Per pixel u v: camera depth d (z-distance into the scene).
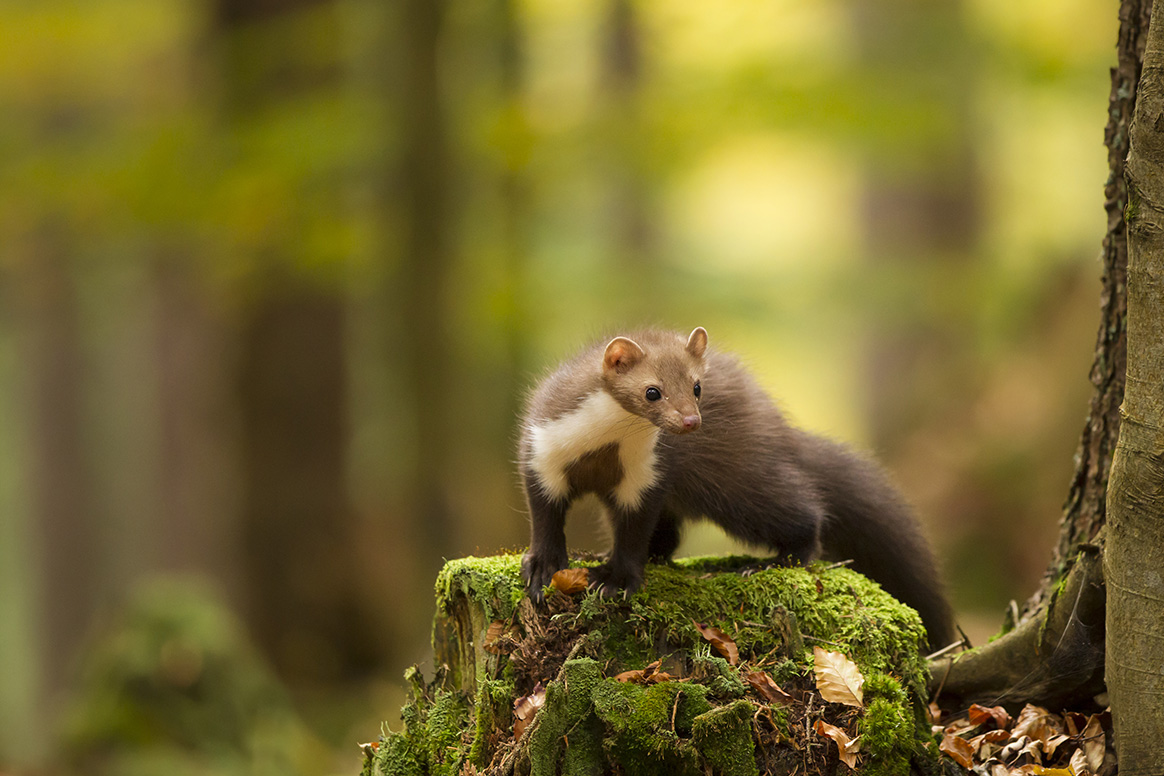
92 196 15.59
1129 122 5.52
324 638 16.56
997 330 21.09
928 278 20.66
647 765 4.64
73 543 29.39
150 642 11.50
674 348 5.81
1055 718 5.47
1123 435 4.50
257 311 16.56
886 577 6.63
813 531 6.17
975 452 18.98
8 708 35.03
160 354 24.41
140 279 25.02
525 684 5.15
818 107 16.03
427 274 15.95
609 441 5.50
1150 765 4.51
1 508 36.44
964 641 6.46
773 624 5.12
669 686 4.75
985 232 24.97
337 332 16.95
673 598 5.27
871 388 25.38
